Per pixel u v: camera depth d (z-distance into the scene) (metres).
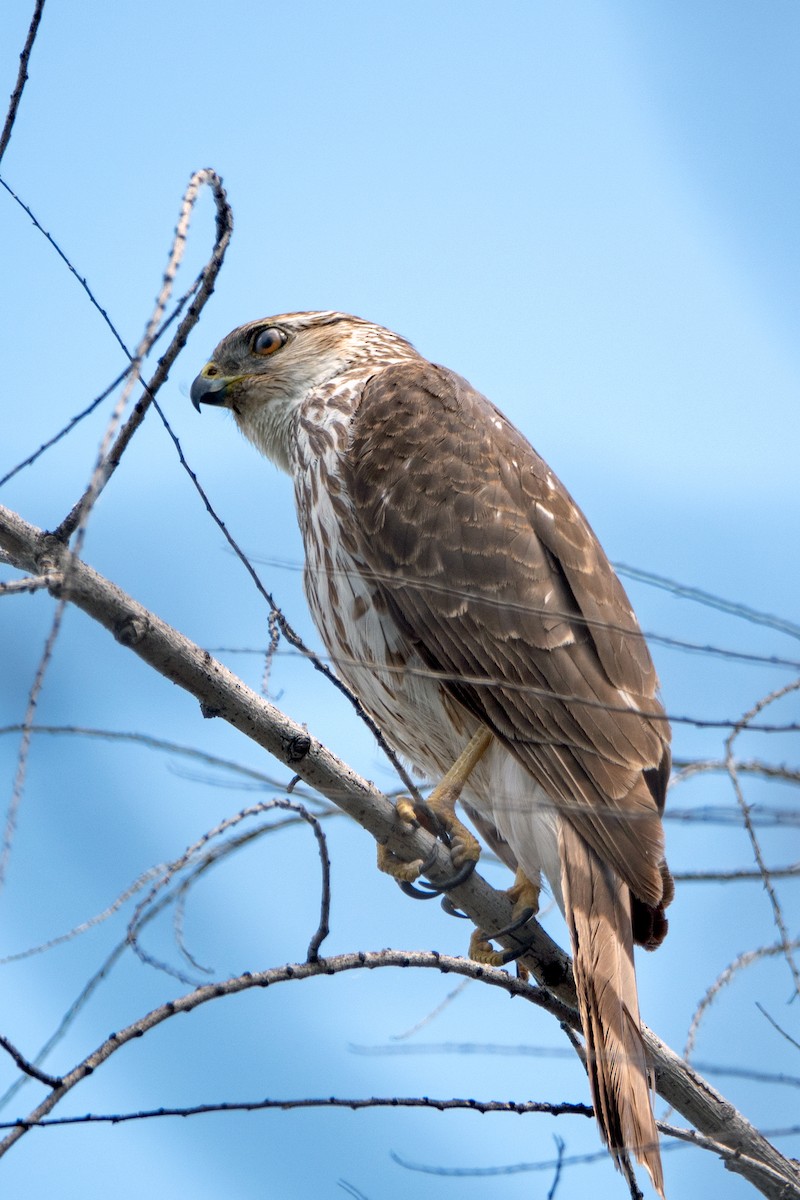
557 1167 5.57
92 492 4.67
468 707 8.61
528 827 8.12
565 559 8.87
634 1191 6.04
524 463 9.39
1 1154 5.15
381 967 6.39
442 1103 6.02
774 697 4.89
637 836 7.56
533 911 7.83
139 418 5.92
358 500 9.42
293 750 6.96
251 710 6.79
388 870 7.78
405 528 9.17
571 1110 6.37
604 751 8.08
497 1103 6.17
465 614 8.80
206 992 5.80
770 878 4.80
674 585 4.48
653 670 8.71
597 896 7.47
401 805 7.50
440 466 9.30
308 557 9.84
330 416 10.06
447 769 9.55
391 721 9.59
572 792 8.02
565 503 9.28
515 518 9.02
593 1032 6.77
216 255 5.77
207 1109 5.62
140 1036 5.61
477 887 7.69
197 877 6.31
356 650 9.45
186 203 5.04
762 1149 6.74
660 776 8.24
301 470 10.06
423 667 8.98
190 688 6.59
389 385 10.02
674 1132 6.39
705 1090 6.84
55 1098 5.32
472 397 9.93
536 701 8.37
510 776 8.59
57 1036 5.55
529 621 8.62
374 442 9.58
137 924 5.94
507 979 6.89
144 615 6.37
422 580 8.97
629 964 7.18
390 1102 5.96
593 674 8.38
